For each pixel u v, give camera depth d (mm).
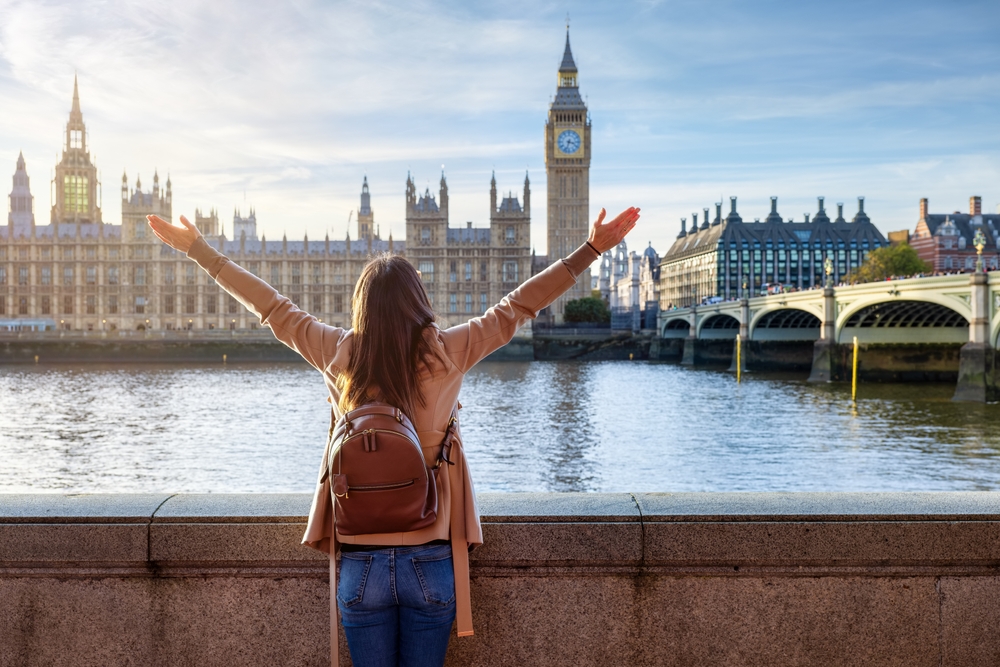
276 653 4383
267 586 4371
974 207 161375
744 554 4301
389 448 3258
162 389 74875
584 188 181375
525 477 31984
